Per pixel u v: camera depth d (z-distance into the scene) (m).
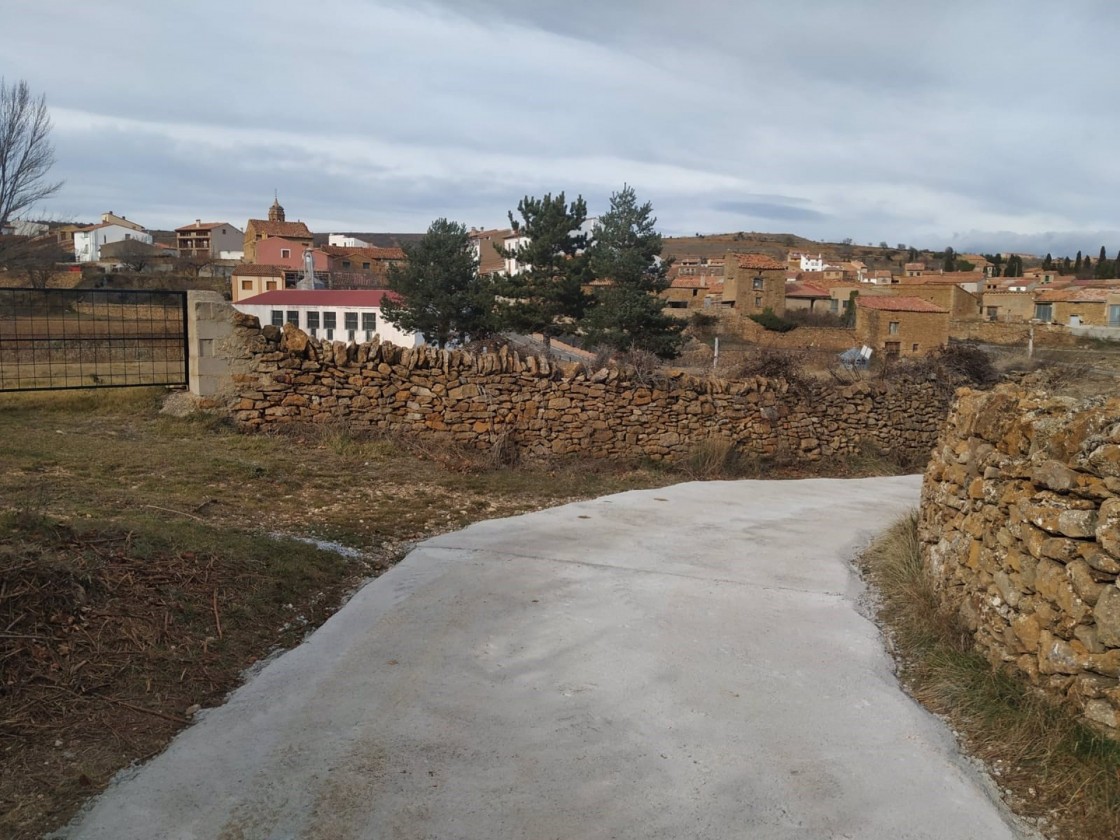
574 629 5.16
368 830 3.09
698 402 13.06
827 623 5.45
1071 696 3.65
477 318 34.84
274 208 89.00
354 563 6.19
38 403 10.09
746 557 7.04
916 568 6.32
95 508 6.07
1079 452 3.88
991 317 64.75
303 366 10.80
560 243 32.88
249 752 3.56
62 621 4.07
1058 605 3.83
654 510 8.94
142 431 9.72
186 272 67.75
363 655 4.61
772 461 13.63
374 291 40.91
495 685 4.36
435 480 9.45
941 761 3.67
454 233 36.81
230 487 7.79
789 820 3.25
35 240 25.23
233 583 5.11
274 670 4.32
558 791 3.41
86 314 24.91
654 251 32.88
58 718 3.52
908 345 49.59
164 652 4.20
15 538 4.72
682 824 3.22
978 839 3.12
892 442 15.21
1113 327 53.94
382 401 11.10
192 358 10.61
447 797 3.33
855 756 3.72
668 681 4.46
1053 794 3.35
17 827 2.89
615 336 30.78
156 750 3.50
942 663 4.62
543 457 11.59
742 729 3.96
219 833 3.02
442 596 5.61
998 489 4.74
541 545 7.07
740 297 59.38
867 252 154.88
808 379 14.80
